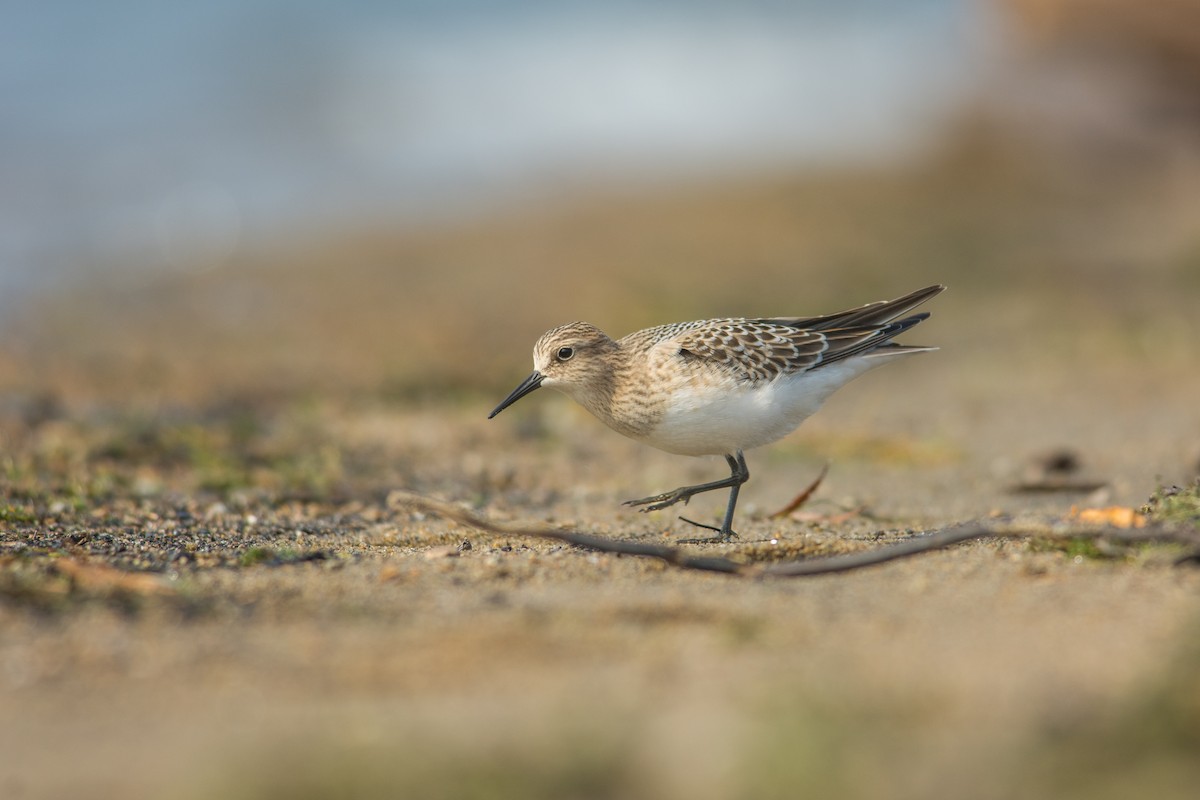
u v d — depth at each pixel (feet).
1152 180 80.84
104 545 29.37
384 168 89.97
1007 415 48.08
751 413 31.83
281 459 41.96
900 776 16.37
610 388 33.06
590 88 101.96
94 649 21.02
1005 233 73.97
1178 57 78.43
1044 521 26.40
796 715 17.70
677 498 33.01
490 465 42.39
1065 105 84.58
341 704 18.95
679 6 116.26
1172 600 22.20
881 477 40.60
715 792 16.33
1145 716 17.22
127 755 17.49
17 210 81.87
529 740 17.58
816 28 109.09
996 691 18.57
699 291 65.00
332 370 55.83
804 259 70.13
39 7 111.45
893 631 21.38
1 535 30.35
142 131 93.15
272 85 101.14
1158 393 49.70
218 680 19.86
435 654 20.77
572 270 70.38
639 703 18.71
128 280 72.33
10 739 18.02
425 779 16.62
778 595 23.61
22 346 59.31
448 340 60.03
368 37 110.22
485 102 100.22
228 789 16.42
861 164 86.53
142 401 50.03
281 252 76.89
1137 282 64.54
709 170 86.89
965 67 93.56
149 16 110.83
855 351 32.99
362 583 24.90
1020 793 15.96
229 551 28.86
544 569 25.88
